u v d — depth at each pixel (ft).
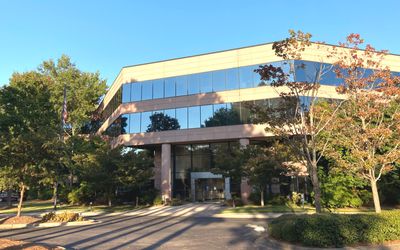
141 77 140.15
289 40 46.16
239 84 125.49
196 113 129.59
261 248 37.58
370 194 93.91
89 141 137.69
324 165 100.22
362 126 46.80
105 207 116.88
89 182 116.37
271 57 123.24
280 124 47.75
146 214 91.40
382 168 46.16
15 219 68.28
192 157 136.46
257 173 93.20
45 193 182.19
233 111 124.26
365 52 47.93
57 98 154.71
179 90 133.90
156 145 138.62
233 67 127.34
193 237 46.98
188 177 135.74
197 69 132.57
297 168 69.92
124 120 139.54
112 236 49.01
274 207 97.30
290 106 47.47
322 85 98.53
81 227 62.28
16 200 178.19
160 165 141.59
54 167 73.00
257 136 119.34
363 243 35.53
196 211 94.89
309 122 50.37
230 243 41.32
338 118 48.83
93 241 44.39
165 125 133.18
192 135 128.47
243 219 72.90
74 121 162.30
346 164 49.65
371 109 44.65
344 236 35.01
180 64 135.44
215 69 129.90
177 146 139.44
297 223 36.70
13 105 81.56
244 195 114.93
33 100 83.87
